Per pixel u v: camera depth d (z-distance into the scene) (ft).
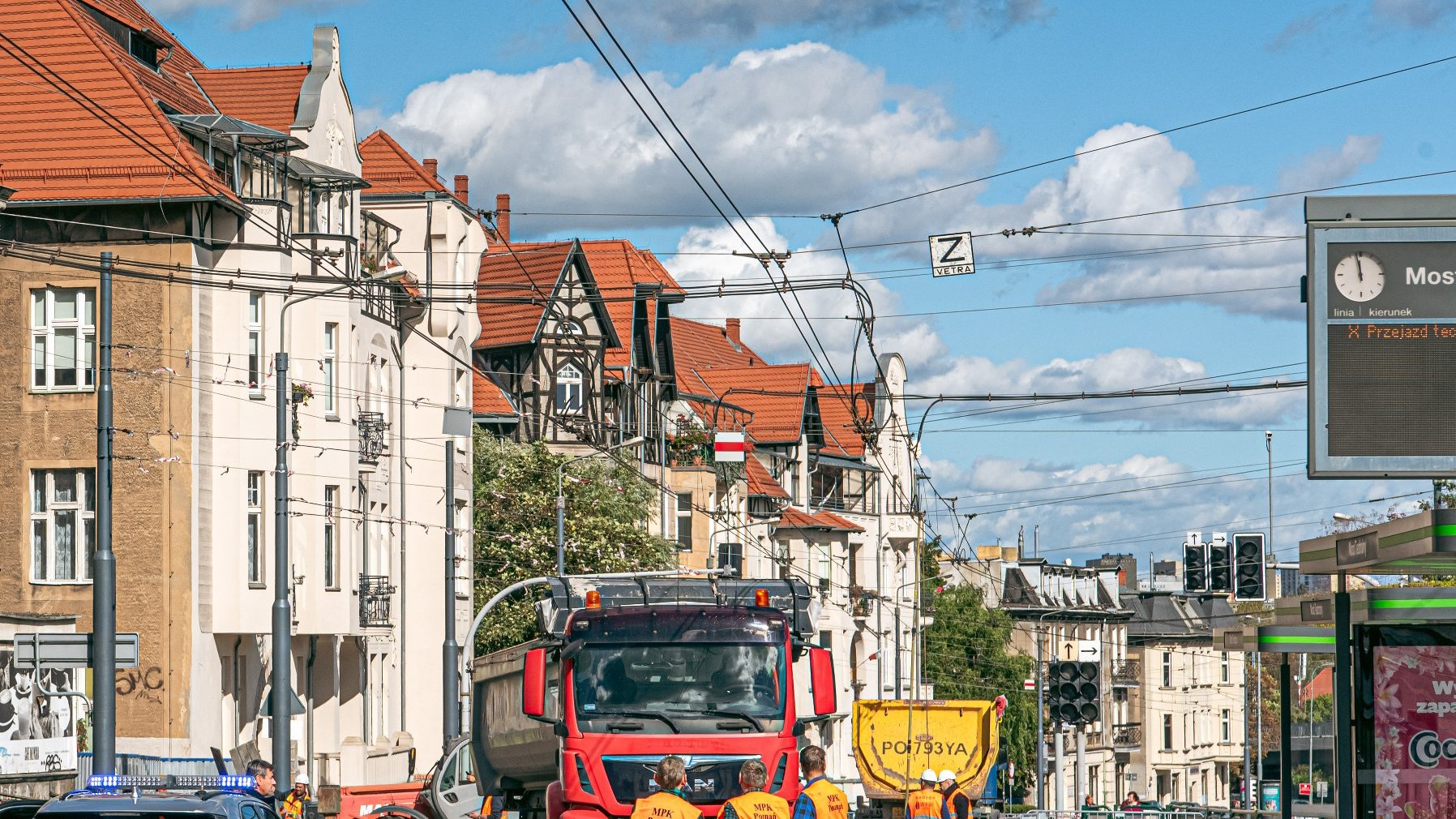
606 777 59.57
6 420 122.72
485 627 168.25
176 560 120.67
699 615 61.41
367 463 146.20
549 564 168.25
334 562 136.36
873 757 102.68
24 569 121.70
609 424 189.98
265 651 133.18
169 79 142.61
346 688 146.41
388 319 155.33
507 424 194.70
